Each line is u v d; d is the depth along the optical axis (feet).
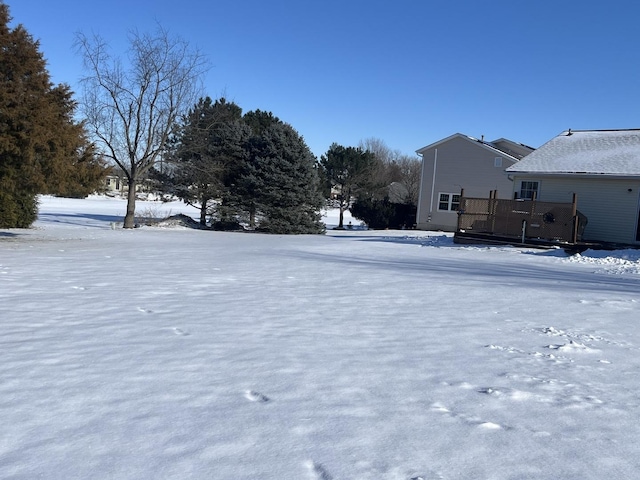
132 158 93.81
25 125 48.34
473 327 20.53
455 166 113.50
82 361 14.87
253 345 16.92
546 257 54.08
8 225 80.12
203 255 48.34
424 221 118.21
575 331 20.20
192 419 10.87
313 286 30.45
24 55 49.98
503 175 107.86
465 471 8.91
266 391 12.63
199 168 102.78
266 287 29.60
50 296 25.00
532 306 25.55
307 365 14.87
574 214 61.16
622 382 14.06
